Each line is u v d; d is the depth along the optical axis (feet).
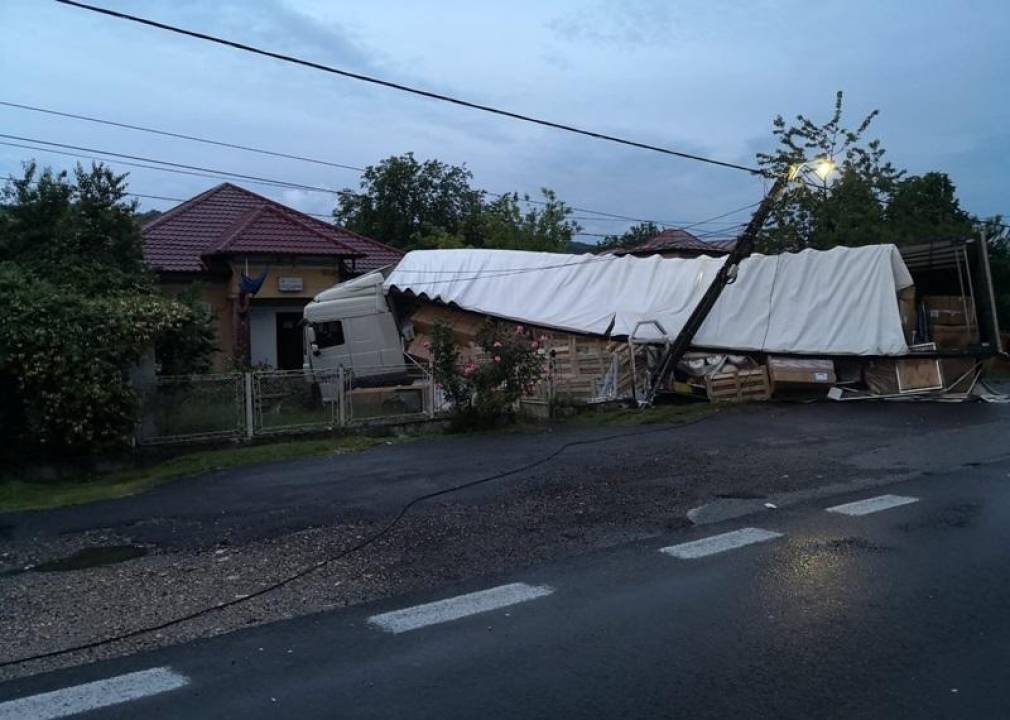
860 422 47.70
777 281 62.28
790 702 13.74
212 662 16.11
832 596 18.75
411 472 35.83
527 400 53.98
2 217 43.93
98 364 37.68
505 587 20.02
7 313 36.78
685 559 21.88
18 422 37.99
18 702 14.56
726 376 59.21
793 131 95.96
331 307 65.92
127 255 48.06
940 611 17.66
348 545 24.66
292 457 41.19
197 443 42.52
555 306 64.39
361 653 16.26
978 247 59.31
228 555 24.38
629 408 56.18
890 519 25.50
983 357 57.57
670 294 63.41
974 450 37.58
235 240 75.56
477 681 14.79
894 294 59.72
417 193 132.05
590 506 28.40
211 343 57.77
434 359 49.52
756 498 29.07
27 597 21.12
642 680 14.67
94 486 36.35
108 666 16.16
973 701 13.61
